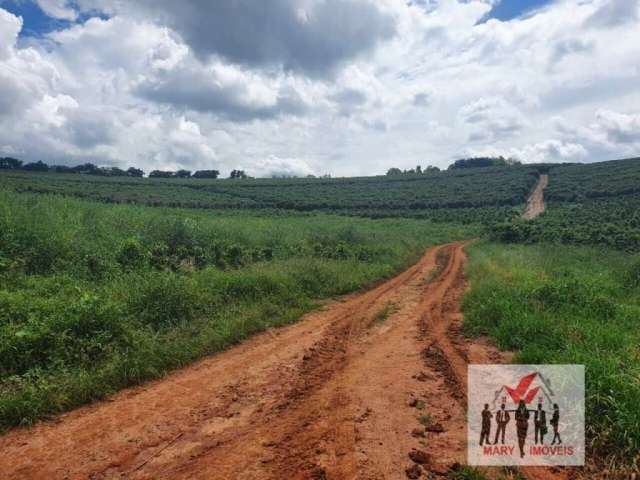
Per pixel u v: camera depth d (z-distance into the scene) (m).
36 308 6.70
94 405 5.02
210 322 7.73
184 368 6.20
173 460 3.86
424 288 12.80
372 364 6.27
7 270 8.87
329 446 4.02
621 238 20.91
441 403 4.91
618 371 4.75
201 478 3.57
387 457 3.81
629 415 3.92
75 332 6.14
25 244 10.09
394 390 5.27
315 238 20.27
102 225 13.56
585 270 13.35
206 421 4.60
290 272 11.81
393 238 26.14
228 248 13.94
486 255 20.36
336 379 5.73
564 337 6.36
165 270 10.34
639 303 9.50
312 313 9.61
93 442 4.20
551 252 18.72
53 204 15.25
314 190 75.38
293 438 4.20
